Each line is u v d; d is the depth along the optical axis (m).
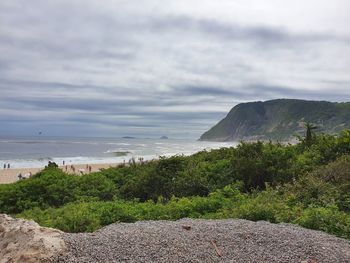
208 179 16.03
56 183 17.19
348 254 6.92
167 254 6.60
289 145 20.17
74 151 113.38
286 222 9.53
